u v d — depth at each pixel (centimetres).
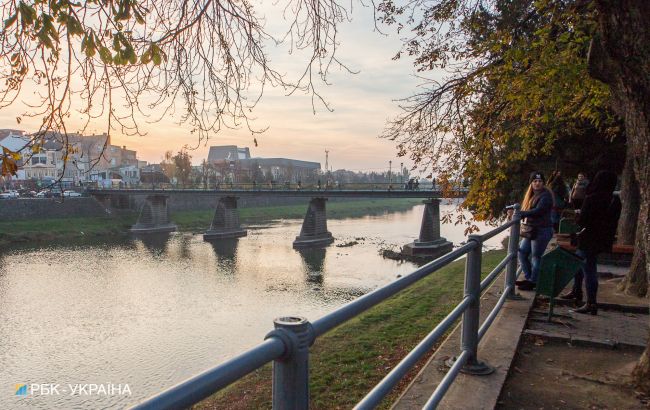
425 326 936
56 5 362
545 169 1764
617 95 432
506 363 423
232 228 6450
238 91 542
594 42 427
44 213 6481
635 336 514
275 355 118
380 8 973
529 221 679
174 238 6122
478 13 959
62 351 2133
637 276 692
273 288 3322
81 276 3744
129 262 4369
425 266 250
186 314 2709
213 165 13012
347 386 660
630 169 1057
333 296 3067
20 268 4047
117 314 2725
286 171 14388
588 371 430
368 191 5672
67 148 430
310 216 5484
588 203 602
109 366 1934
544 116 831
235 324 2492
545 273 575
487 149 919
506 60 755
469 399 351
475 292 379
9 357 2064
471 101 971
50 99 412
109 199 7944
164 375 1825
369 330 936
